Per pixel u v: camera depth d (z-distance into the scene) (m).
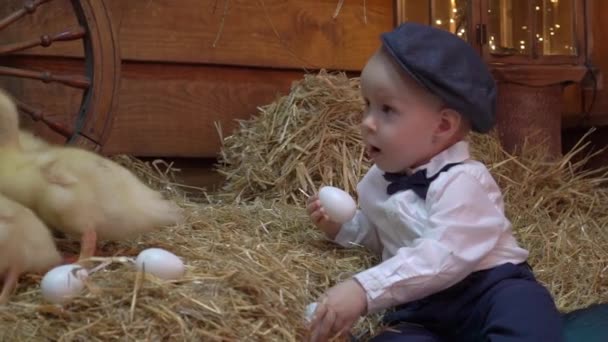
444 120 1.62
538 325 1.50
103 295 1.41
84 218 1.60
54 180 1.59
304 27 2.70
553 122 2.61
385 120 1.62
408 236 1.63
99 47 2.16
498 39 2.55
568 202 2.34
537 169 2.40
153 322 1.37
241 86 2.62
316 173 2.22
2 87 2.31
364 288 1.51
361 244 1.82
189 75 2.54
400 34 1.61
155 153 2.51
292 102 2.34
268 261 1.65
